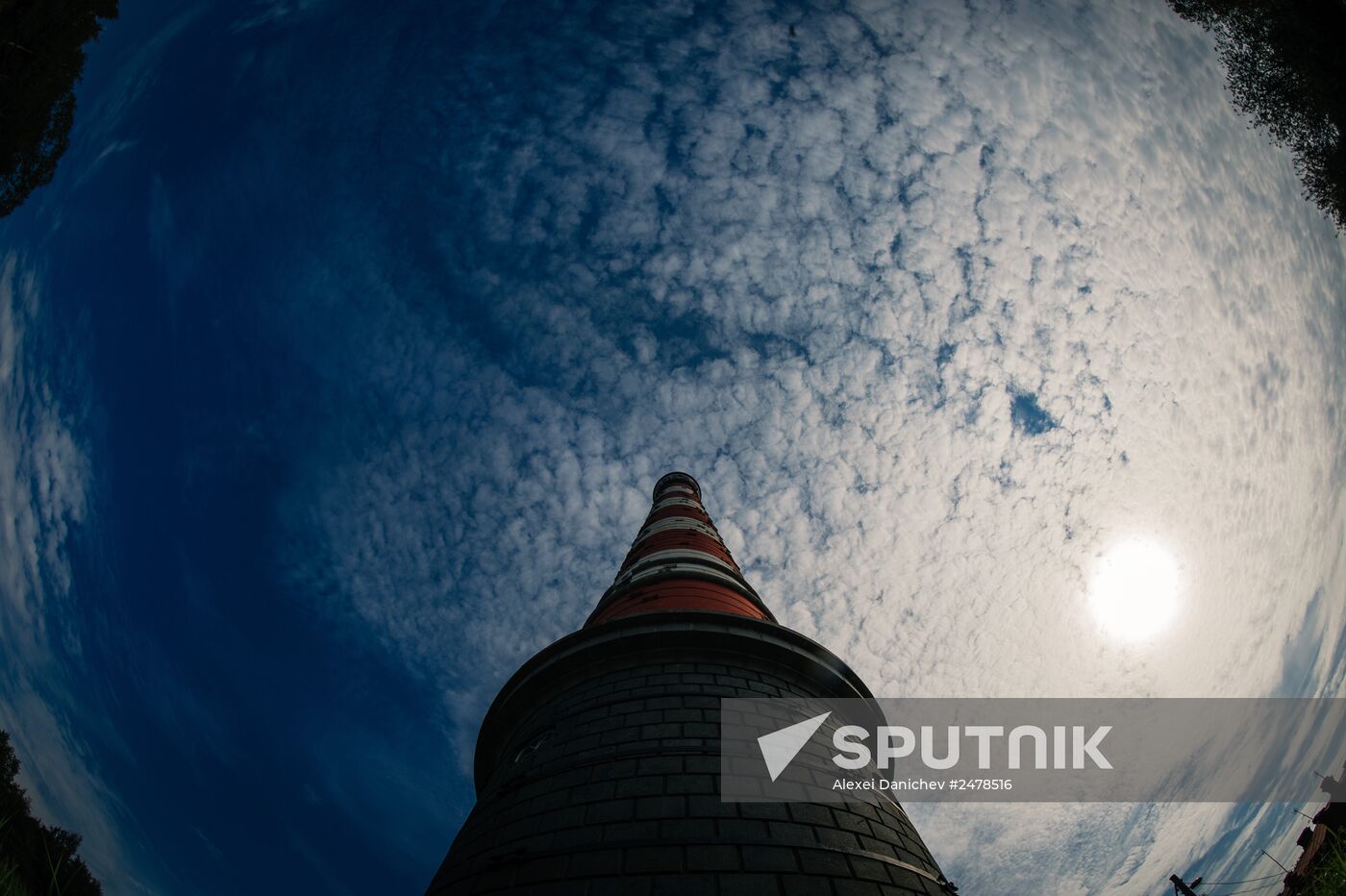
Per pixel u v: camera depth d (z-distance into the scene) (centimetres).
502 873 1002
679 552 2225
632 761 1150
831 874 975
